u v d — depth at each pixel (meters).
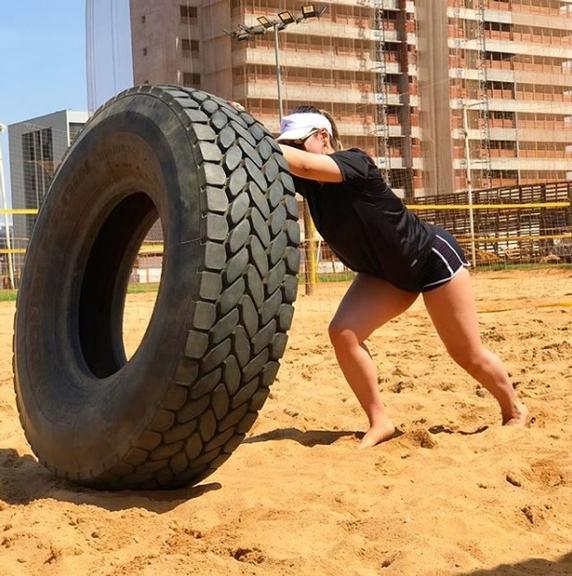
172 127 3.31
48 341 3.90
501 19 64.19
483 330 8.89
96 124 3.82
